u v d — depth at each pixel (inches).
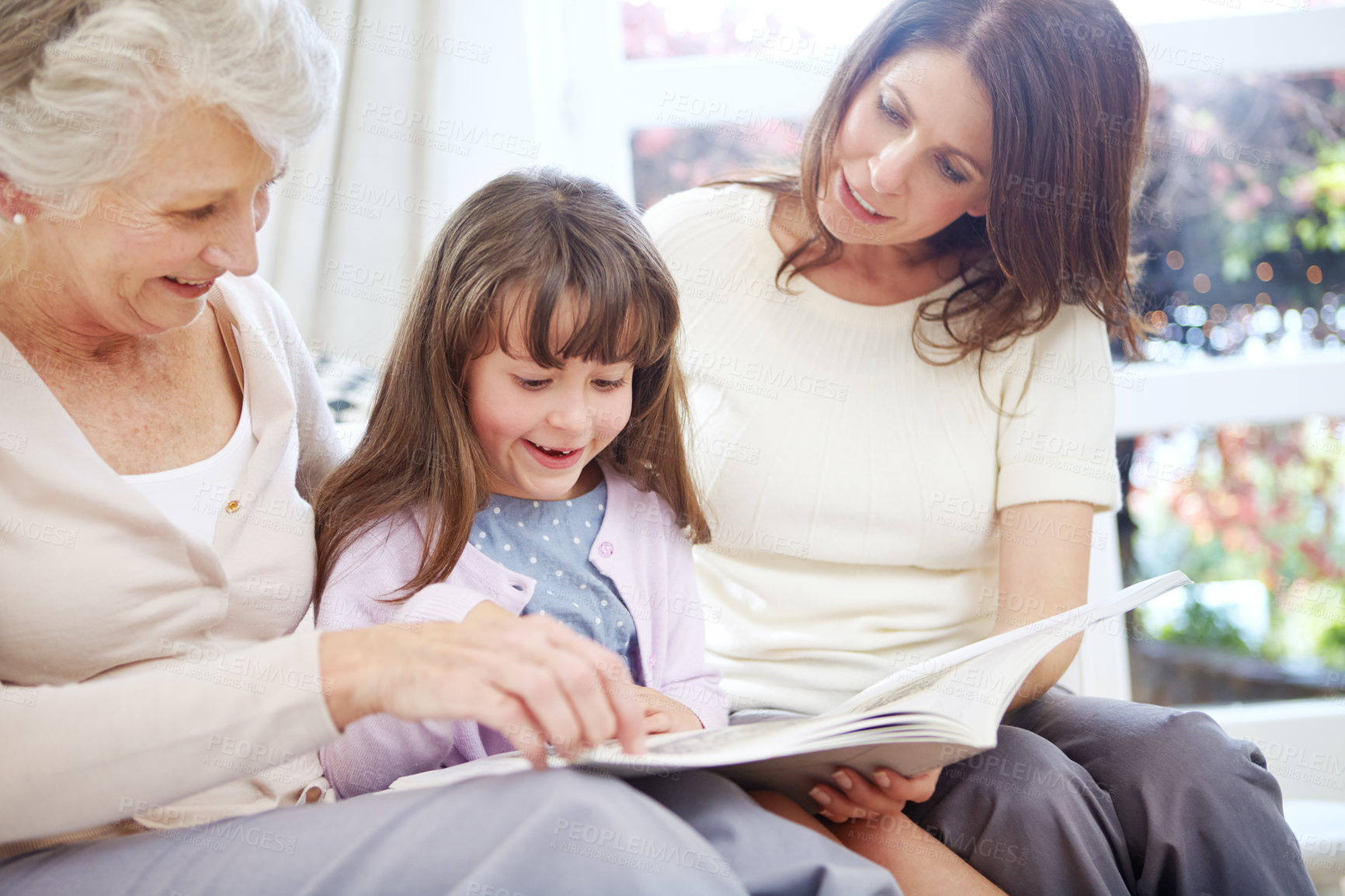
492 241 36.4
